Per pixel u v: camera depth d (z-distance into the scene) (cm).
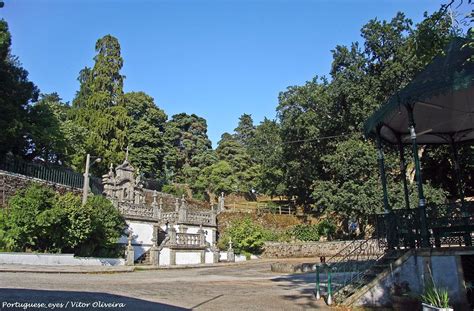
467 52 1091
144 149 5562
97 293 1122
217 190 5778
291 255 3656
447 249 1059
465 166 2584
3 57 2734
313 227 3938
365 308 1071
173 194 4981
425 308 873
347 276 1623
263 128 4672
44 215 1969
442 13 858
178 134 6638
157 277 1831
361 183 3019
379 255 1606
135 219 2909
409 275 1103
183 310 944
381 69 3186
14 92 2775
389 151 2833
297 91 3569
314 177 3634
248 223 3847
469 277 1069
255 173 6194
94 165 4322
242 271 2311
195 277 1880
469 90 1303
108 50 5134
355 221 3491
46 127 2988
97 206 2389
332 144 3356
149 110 5994
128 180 3741
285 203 5262
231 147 6588
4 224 1984
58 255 2019
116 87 4991
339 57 3316
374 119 1303
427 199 2641
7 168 2597
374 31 3148
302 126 3441
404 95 1156
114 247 2559
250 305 1061
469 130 1544
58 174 3012
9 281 1270
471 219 1081
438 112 1420
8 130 2552
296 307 1056
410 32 3072
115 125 4641
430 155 2703
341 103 3303
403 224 1217
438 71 1124
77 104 5212
